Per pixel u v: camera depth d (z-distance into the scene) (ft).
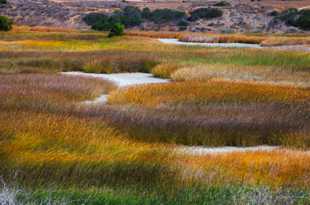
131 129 76.79
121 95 112.37
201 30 471.62
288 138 77.41
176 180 46.24
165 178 46.60
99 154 56.54
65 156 53.42
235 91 115.96
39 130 65.16
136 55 195.31
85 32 350.23
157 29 483.51
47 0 608.60
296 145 76.28
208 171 49.93
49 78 135.64
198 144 76.18
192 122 80.74
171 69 168.35
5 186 41.37
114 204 40.09
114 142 64.90
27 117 73.92
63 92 113.39
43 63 179.42
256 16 488.85
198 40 335.88
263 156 62.18
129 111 88.28
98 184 45.62
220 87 122.11
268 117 87.04
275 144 77.82
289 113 91.66
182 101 105.81
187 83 131.75
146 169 48.62
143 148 62.90
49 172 47.55
